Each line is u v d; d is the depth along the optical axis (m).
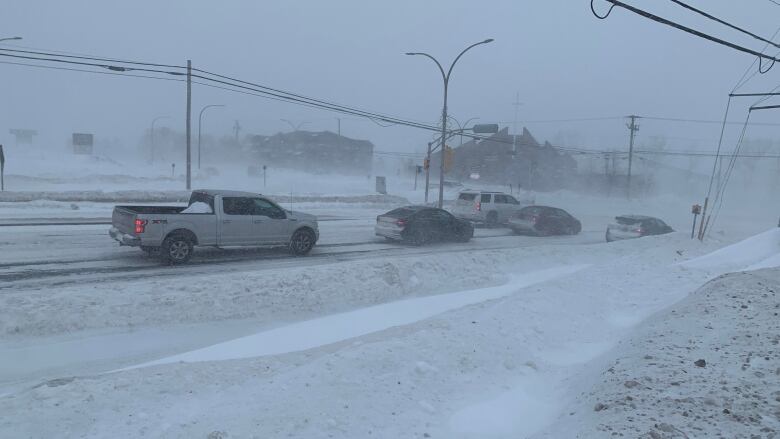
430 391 5.25
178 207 14.27
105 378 5.05
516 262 14.38
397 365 5.59
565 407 5.10
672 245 18.53
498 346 6.68
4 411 4.25
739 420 4.29
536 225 26.39
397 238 19.62
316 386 4.91
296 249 15.30
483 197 29.53
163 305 8.52
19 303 7.75
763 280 9.97
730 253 16.39
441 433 4.50
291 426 4.21
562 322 8.27
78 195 28.80
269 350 7.04
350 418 4.45
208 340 7.79
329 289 10.12
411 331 6.84
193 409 4.52
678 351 6.09
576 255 16.44
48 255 13.39
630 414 4.38
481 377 5.83
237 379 5.23
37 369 6.38
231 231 13.77
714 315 7.66
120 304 8.26
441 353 6.07
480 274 12.76
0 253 13.38
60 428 4.07
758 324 7.19
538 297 9.05
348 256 15.82
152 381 4.98
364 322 8.60
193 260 13.69
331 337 7.73
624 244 19.52
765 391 4.94
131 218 12.64
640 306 10.20
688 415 4.36
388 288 10.77
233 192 14.30
